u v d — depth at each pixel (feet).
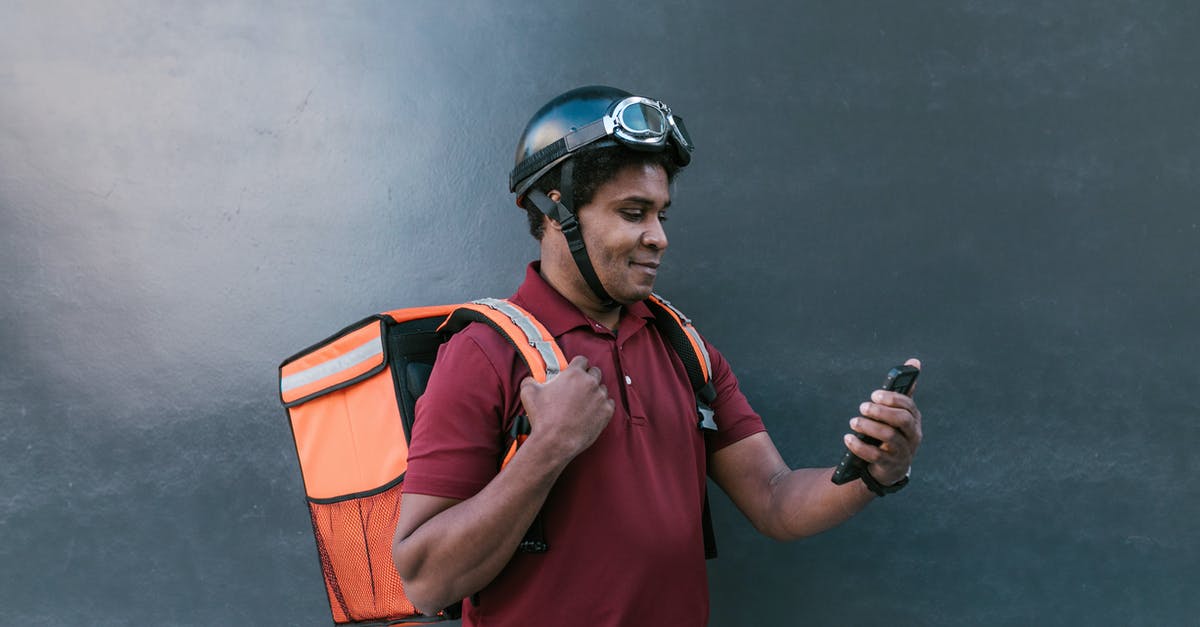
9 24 6.49
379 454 4.85
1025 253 6.28
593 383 3.92
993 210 6.29
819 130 6.35
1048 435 6.28
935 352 6.31
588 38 6.40
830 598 6.40
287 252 6.49
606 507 4.15
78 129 6.52
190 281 6.52
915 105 6.31
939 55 6.31
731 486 5.18
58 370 6.54
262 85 6.48
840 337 6.35
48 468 6.54
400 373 4.84
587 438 3.86
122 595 6.53
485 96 6.44
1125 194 6.26
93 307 6.54
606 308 4.61
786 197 6.36
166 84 6.50
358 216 6.48
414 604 4.20
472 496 4.10
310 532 6.47
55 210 6.53
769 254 6.37
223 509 6.52
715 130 6.37
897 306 6.33
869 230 6.33
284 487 6.49
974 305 6.31
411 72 6.47
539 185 4.43
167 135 6.51
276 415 6.49
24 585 6.54
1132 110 6.25
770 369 6.38
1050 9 6.28
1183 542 6.24
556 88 6.41
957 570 6.33
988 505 6.31
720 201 6.38
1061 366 6.28
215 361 6.52
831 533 6.40
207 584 6.52
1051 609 6.30
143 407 6.53
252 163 6.50
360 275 6.49
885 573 6.37
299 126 6.48
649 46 6.37
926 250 6.31
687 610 4.33
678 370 4.79
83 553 6.54
